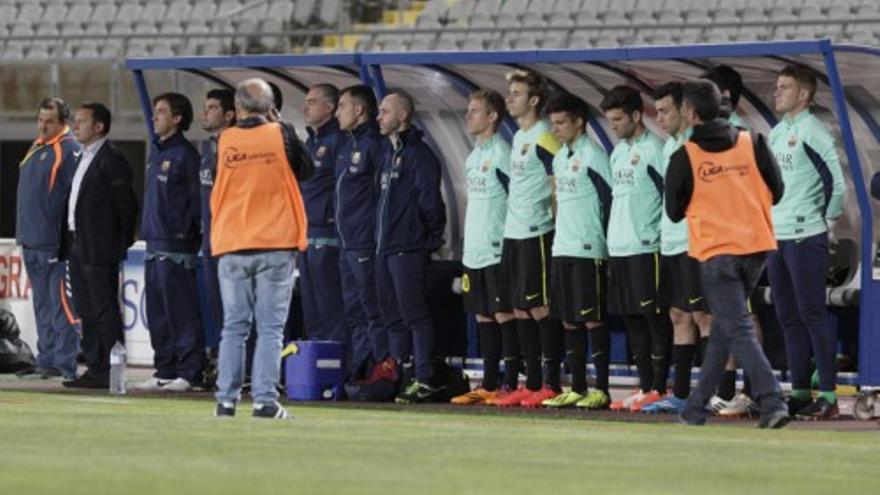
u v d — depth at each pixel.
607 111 40.06
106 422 32.59
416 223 43.09
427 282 45.25
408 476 23.95
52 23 85.00
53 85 73.75
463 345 46.28
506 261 41.88
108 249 47.16
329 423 33.78
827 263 38.78
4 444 27.53
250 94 33.91
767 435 33.28
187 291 46.53
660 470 25.72
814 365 41.72
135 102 72.69
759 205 34.53
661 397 40.19
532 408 41.19
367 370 44.66
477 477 24.09
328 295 44.94
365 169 43.78
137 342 56.75
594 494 22.36
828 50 38.03
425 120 46.16
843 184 38.44
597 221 40.62
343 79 46.84
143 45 81.50
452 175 46.56
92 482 21.92
